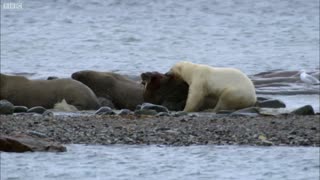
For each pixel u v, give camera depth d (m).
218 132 62.41
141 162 53.56
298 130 63.66
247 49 163.38
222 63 143.38
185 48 165.25
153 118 68.69
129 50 159.50
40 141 56.97
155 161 53.97
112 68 132.88
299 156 55.56
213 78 76.38
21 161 53.28
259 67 135.38
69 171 51.06
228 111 74.75
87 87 77.44
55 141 58.62
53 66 134.12
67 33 189.00
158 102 78.00
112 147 57.50
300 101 88.25
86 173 50.84
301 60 144.00
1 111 72.31
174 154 55.69
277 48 165.38
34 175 50.34
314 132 63.00
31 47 163.12
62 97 76.50
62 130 62.19
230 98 75.94
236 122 67.00
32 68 130.75
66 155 54.91
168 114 71.75
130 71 128.12
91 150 56.38
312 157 55.03
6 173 50.59
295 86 98.50
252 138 60.62
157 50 161.00
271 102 78.81
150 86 78.00
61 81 77.31
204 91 76.44
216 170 52.19
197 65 77.31
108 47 163.75
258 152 56.47
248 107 76.44
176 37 183.50
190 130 63.00
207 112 76.06
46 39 176.88
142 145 58.22
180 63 78.12
